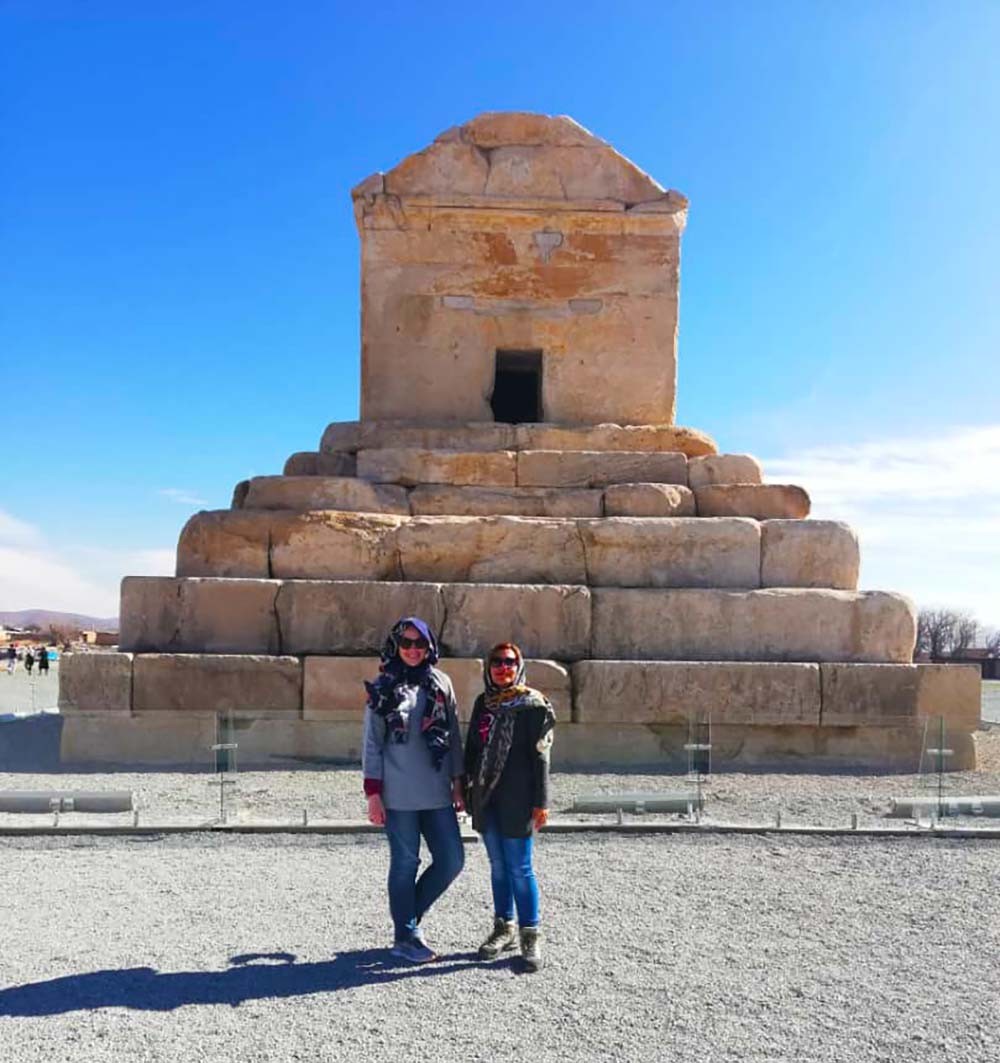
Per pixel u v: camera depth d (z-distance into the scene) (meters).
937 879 6.25
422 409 12.61
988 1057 3.92
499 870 4.97
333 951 4.97
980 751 10.04
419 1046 3.97
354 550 10.71
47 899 5.73
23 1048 3.94
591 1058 3.88
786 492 11.43
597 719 8.28
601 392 12.69
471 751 5.10
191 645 10.25
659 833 7.23
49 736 8.75
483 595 10.32
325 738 8.26
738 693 10.05
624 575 10.84
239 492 11.55
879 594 10.68
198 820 7.33
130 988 4.51
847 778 8.75
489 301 12.72
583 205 12.64
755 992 4.51
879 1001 4.42
